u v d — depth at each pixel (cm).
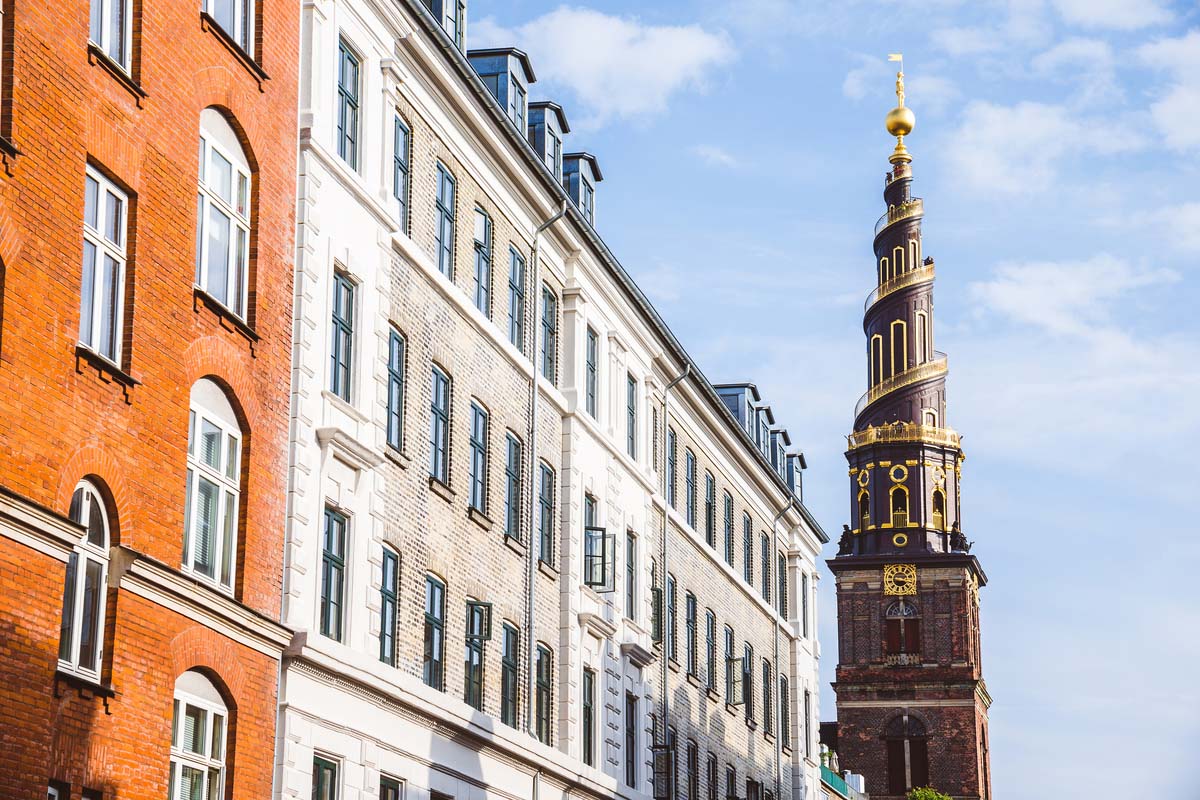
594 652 4109
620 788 4203
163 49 2361
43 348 2053
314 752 2712
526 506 3734
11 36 2017
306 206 2770
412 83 3241
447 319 3356
